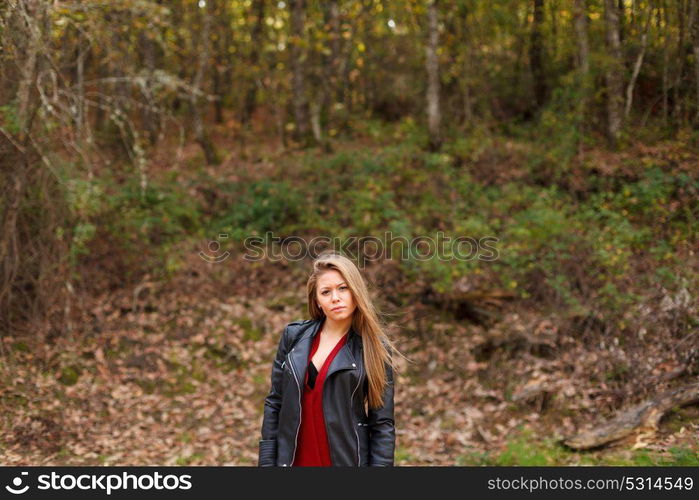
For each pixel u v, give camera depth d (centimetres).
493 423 588
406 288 779
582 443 510
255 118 1659
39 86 576
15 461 499
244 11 1415
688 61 739
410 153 1004
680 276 652
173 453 537
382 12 1270
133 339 711
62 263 695
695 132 752
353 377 257
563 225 743
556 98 941
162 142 1290
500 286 743
